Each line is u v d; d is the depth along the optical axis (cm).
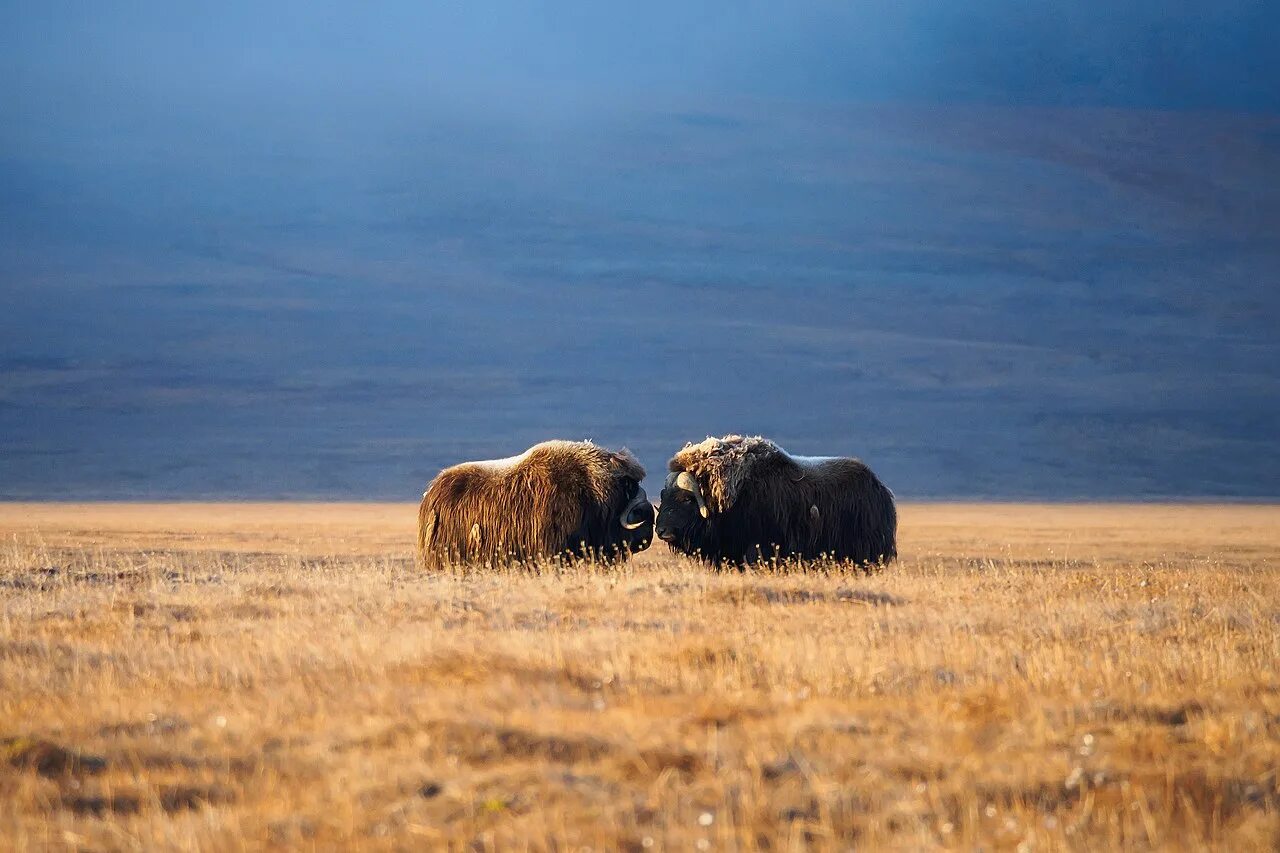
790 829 3666
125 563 12962
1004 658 5812
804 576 9331
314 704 4869
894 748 4341
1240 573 12762
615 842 3588
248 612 7494
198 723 4634
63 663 5647
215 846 3569
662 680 5241
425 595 7988
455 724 4469
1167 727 4662
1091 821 3762
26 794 3906
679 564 10506
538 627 6812
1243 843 3625
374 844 3594
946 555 17475
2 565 10794
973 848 3566
